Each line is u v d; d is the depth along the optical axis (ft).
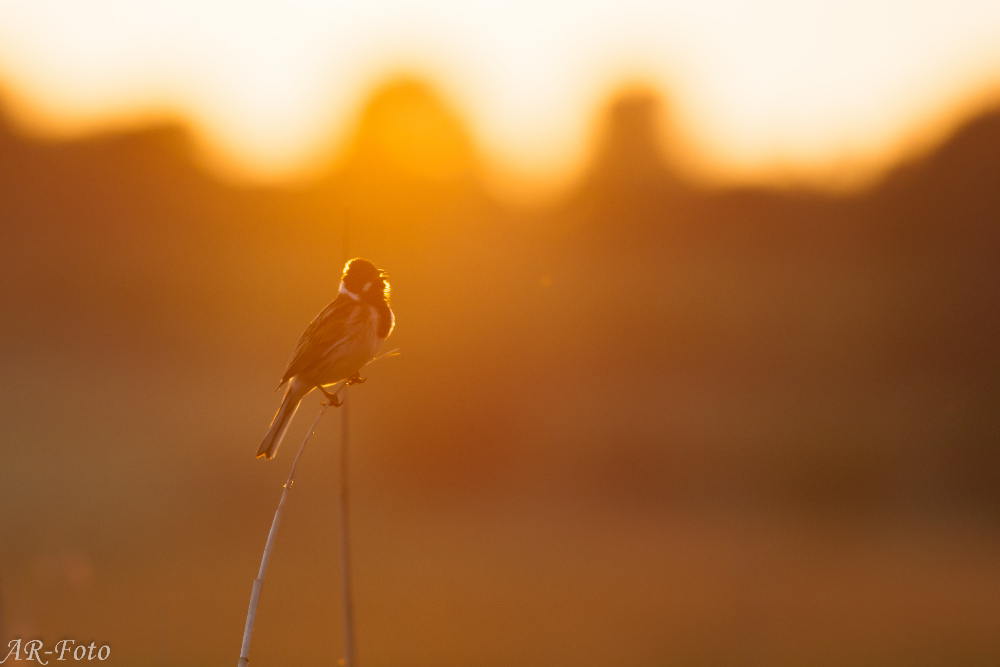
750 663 45.85
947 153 132.05
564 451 108.06
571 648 47.78
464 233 134.41
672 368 115.44
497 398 107.76
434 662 44.37
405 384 106.52
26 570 45.68
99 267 163.22
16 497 78.69
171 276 160.35
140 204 183.21
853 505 103.45
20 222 178.19
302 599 57.72
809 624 53.31
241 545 75.31
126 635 42.09
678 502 104.01
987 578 68.49
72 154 191.11
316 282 158.30
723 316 120.98
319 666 42.45
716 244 139.44
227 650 43.37
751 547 80.74
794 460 106.11
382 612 55.11
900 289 121.60
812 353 117.19
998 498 100.68
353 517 90.22
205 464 93.66
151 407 112.47
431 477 103.71
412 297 113.09
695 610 56.08
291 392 26.08
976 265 119.96
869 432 107.14
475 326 110.63
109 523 75.25
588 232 143.74
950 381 112.88
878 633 51.34
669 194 151.94
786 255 136.05
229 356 138.51
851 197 140.97
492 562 72.23
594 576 67.26
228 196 183.21
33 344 142.20
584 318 116.37
